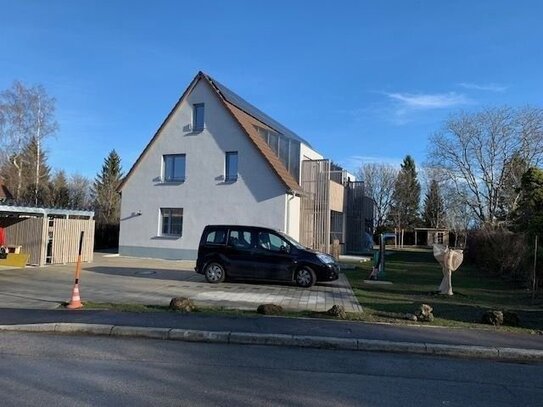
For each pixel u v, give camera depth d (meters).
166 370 6.64
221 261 16.08
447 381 6.52
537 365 7.56
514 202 32.88
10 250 20.73
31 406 5.11
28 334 8.78
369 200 46.31
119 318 9.60
